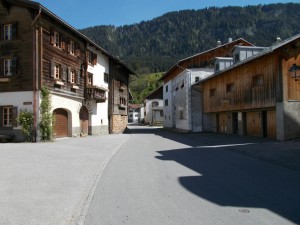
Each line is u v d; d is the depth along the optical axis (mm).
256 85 21516
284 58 18562
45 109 22062
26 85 22047
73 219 5633
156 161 12664
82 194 7395
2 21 22688
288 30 199625
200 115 35000
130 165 11758
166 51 194875
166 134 33281
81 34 27438
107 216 5820
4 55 22594
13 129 22203
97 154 15164
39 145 19062
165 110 52281
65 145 19375
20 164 11688
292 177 9102
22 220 5535
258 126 23750
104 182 8773
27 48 22094
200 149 16922
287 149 14750
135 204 6578
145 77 131000
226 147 17328
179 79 40156
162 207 6324
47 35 23016
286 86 18422
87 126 31172
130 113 104812
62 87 25141
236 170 10383
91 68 31406
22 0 21578
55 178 9227
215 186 8070
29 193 7430
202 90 33625
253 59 20250
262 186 7984
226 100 26547
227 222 5371
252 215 5711
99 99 31344
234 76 25047
